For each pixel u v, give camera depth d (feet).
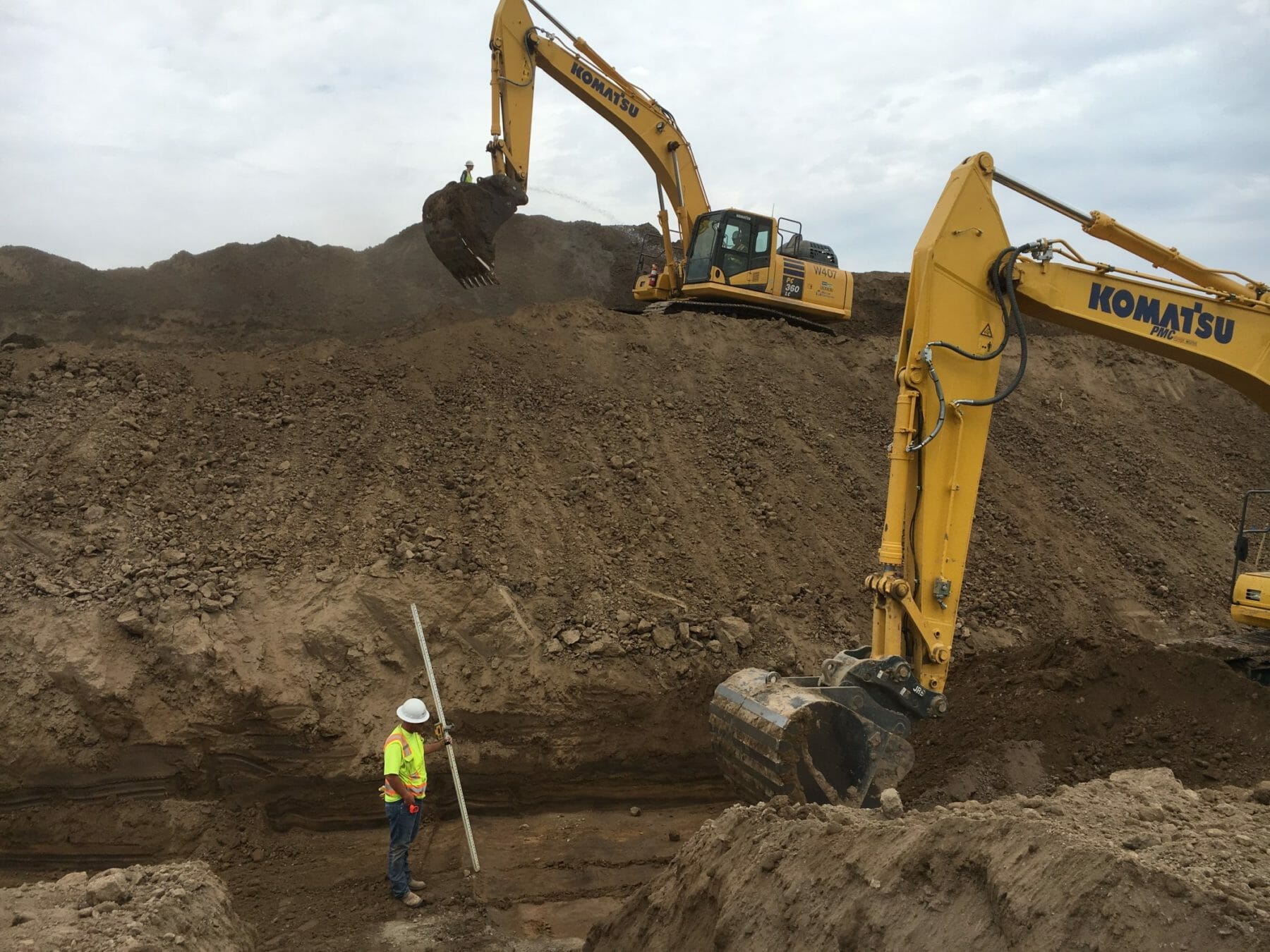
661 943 17.15
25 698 27.17
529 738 29.09
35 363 38.63
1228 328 24.93
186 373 39.75
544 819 28.45
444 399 39.91
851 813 17.13
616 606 32.22
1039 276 23.40
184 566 30.60
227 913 17.81
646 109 51.96
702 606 33.06
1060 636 36.19
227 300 69.56
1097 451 50.08
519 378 41.88
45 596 28.99
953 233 22.72
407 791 22.89
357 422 38.11
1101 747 28.17
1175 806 16.15
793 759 20.54
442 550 32.50
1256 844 13.60
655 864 25.70
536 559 33.22
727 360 47.19
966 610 36.52
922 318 22.47
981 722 29.78
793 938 14.42
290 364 41.37
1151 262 25.35
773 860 15.70
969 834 13.48
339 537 32.55
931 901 13.29
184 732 27.40
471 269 40.88
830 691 21.44
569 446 38.70
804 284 54.29
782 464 41.01
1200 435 55.01
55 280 67.51
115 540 31.19
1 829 25.95
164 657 28.07
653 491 37.52
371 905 23.22
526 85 45.80
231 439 36.58
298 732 27.94
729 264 52.95
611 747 29.45
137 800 26.99
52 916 15.33
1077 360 58.75
